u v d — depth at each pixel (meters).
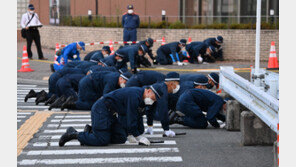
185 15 28.52
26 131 10.79
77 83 14.00
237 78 10.88
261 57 25.81
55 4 31.94
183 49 25.72
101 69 13.68
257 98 9.02
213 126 11.27
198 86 12.06
